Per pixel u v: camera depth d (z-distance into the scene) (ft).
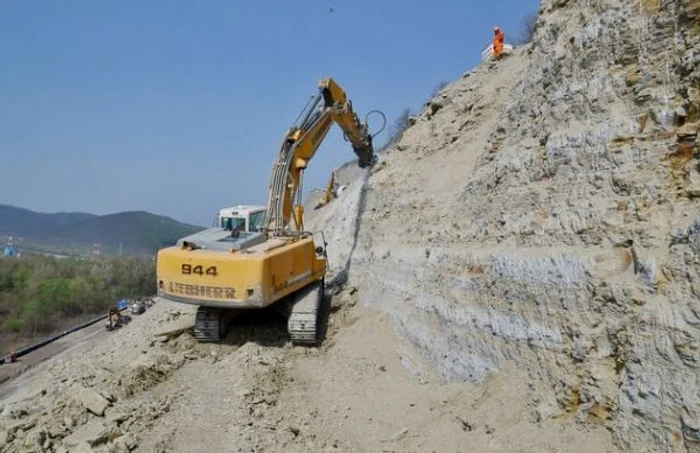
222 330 36.14
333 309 41.16
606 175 18.86
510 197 24.29
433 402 24.31
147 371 29.78
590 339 17.24
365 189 52.65
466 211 29.17
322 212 85.30
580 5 23.29
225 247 34.65
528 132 24.73
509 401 19.86
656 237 16.31
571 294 18.44
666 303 15.07
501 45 45.75
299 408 26.66
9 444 22.88
